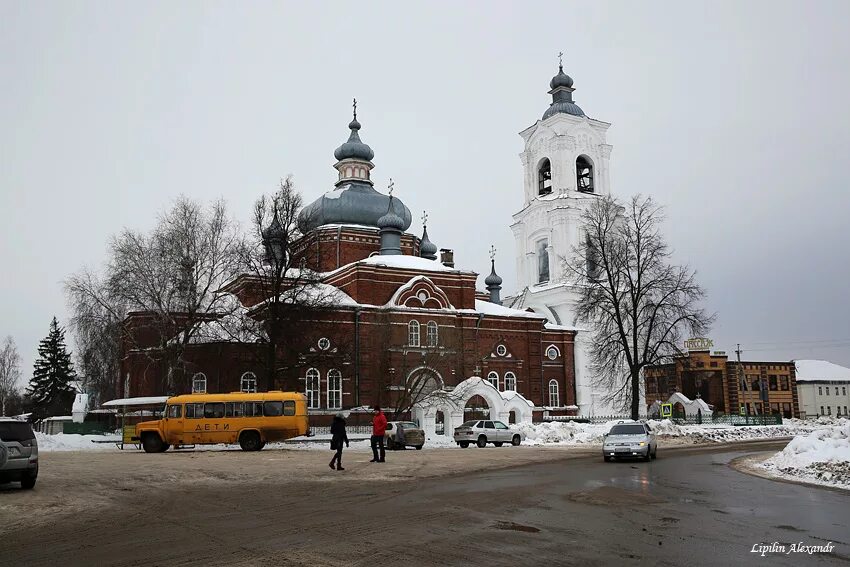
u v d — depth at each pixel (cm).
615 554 1153
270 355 4988
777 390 10444
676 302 5738
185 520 1498
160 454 3569
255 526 1421
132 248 5316
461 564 1089
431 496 1886
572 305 7819
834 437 3102
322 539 1284
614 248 6134
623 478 2398
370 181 7825
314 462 2997
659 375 8038
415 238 7762
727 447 4628
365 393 6091
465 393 5853
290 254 5166
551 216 8231
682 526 1412
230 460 3105
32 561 1125
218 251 5441
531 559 1120
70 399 8769
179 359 5003
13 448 1969
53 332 8862
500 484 2194
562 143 8350
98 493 1945
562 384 7344
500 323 7006
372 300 6450
